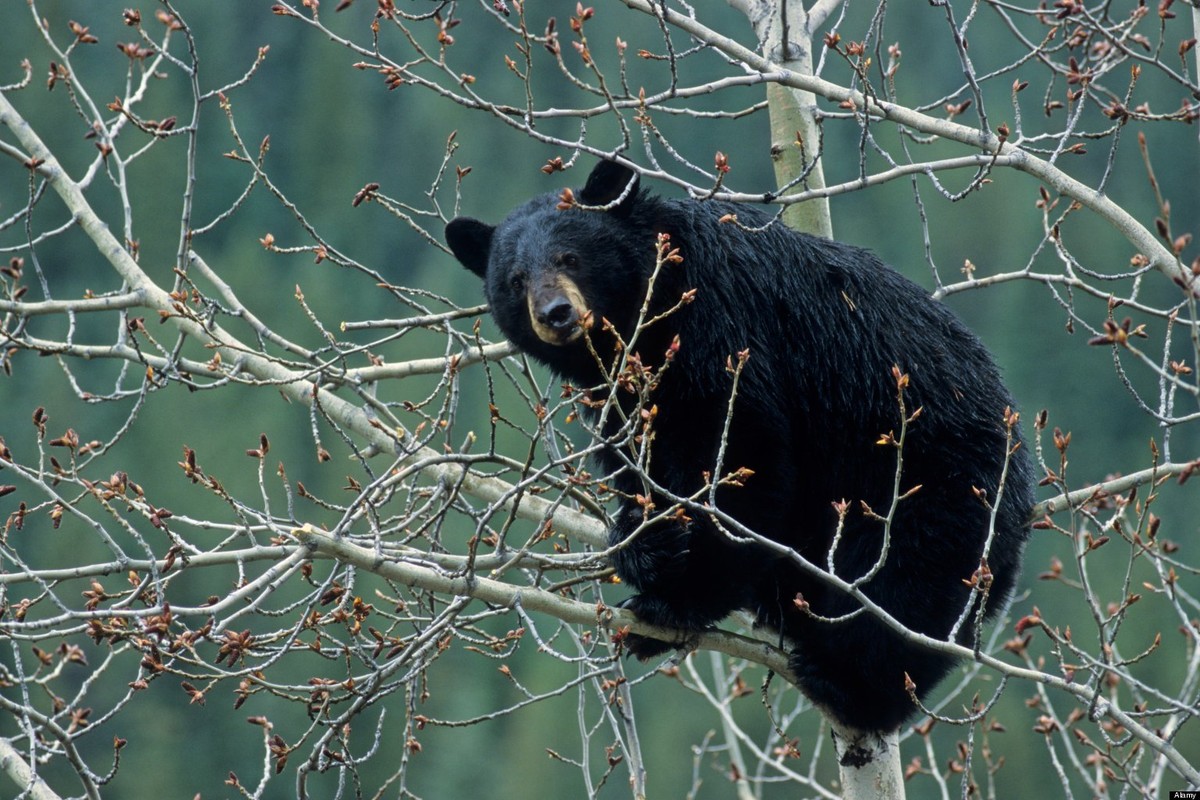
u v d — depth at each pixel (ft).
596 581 32.50
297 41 189.78
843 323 34.65
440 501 34.63
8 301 35.06
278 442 125.80
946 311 35.32
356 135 180.34
